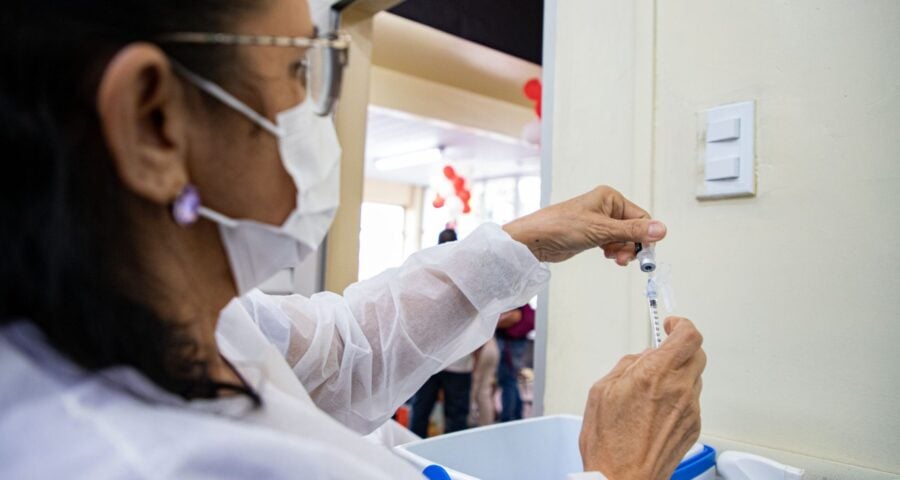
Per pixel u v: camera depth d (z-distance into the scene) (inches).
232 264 18.8
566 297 40.0
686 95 34.4
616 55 37.8
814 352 29.1
